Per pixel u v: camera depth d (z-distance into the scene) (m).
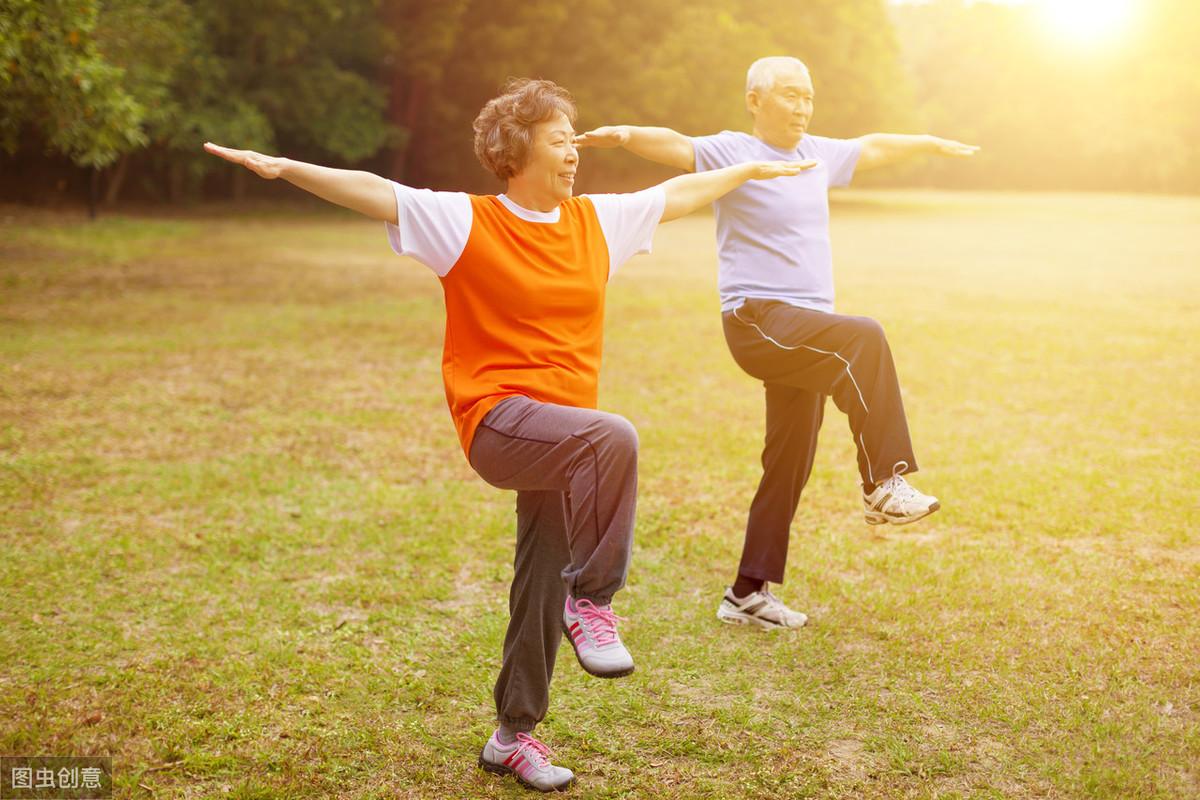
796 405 3.70
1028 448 6.43
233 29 28.47
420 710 3.24
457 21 32.38
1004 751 2.97
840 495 5.57
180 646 3.69
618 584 2.46
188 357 9.37
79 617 3.93
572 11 33.56
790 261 3.60
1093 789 2.75
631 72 33.50
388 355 9.75
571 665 3.55
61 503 5.32
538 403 2.52
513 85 2.63
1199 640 3.66
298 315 11.98
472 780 2.84
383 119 34.81
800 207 3.63
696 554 4.67
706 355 9.81
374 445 6.59
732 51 34.25
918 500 3.11
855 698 3.29
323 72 30.12
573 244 2.65
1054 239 24.83
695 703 3.27
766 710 3.23
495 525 5.00
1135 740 3.00
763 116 3.66
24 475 5.77
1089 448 6.39
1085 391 8.02
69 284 14.02
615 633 2.46
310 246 21.00
